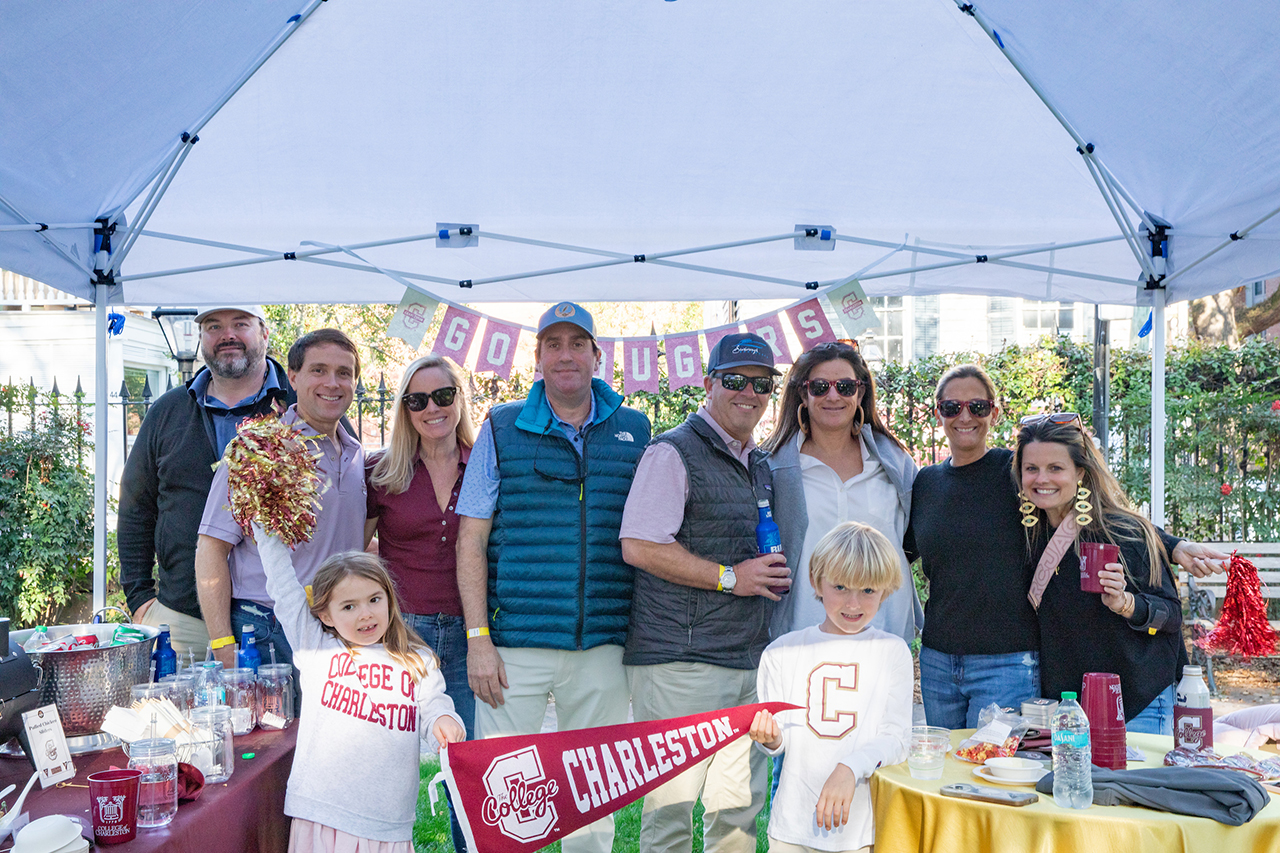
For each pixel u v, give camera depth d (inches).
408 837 108.9
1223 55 120.3
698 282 191.5
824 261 184.7
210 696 108.7
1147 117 140.9
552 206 174.2
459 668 147.2
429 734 108.7
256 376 159.2
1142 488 312.7
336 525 136.6
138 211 169.5
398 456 144.9
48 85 119.3
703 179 168.4
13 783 94.6
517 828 108.3
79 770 98.8
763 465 141.6
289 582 112.7
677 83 148.7
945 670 136.9
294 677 129.7
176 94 134.5
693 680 133.0
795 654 115.5
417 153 160.6
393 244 172.7
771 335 179.6
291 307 415.2
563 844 140.9
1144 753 116.1
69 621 342.0
